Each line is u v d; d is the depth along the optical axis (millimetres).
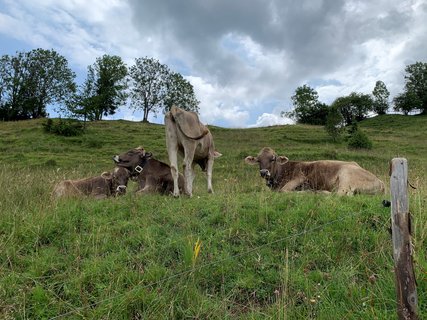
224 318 2250
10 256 2838
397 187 1949
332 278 2541
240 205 3641
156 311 2262
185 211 3609
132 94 38875
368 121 42156
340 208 3391
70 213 3617
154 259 2809
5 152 15477
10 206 3879
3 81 38344
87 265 2707
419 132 27438
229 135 23234
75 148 17141
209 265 2691
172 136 4590
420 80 51000
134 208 3768
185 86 39750
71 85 39000
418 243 2717
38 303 2354
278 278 2580
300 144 19859
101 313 2227
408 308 1908
